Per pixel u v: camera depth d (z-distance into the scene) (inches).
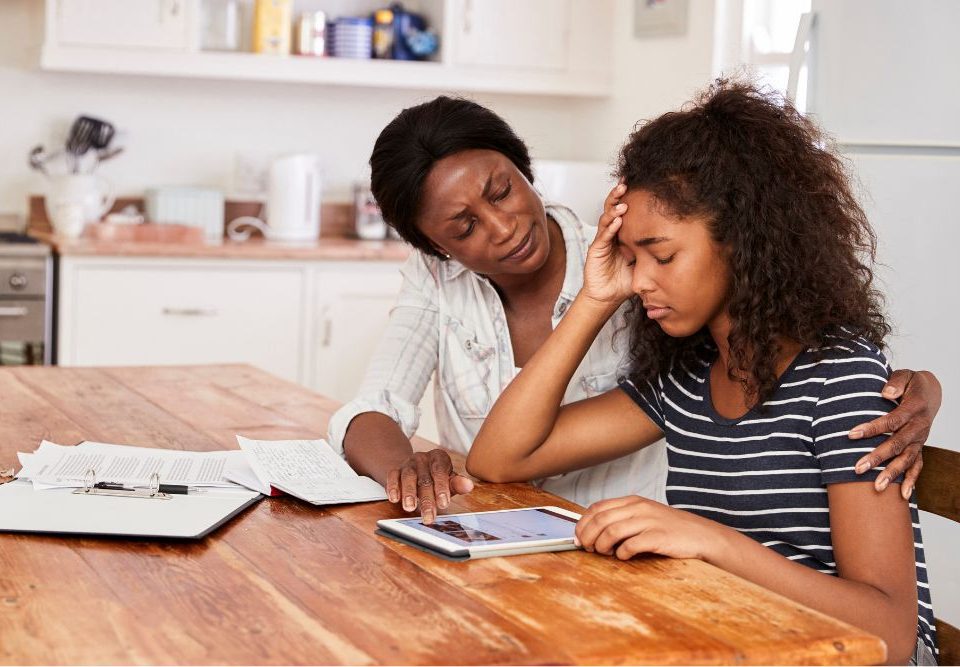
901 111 110.3
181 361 148.1
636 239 54.3
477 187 63.6
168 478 60.1
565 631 39.9
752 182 52.6
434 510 53.6
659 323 55.4
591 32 170.4
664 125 54.6
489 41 166.4
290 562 47.8
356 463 64.5
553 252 70.7
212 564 47.4
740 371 55.3
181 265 146.5
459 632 39.8
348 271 153.7
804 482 53.6
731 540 49.1
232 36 159.3
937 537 105.5
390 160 65.3
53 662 36.9
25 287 141.0
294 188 163.9
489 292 71.4
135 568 46.8
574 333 61.5
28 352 146.6
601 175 162.6
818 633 40.1
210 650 38.0
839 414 52.0
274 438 72.7
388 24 167.3
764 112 54.6
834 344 53.6
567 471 63.8
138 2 151.9
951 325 106.7
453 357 72.5
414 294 73.8
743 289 52.9
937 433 107.3
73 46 150.1
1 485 58.0
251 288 149.6
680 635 39.6
